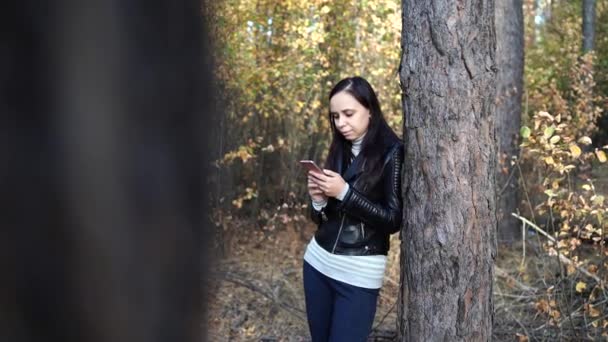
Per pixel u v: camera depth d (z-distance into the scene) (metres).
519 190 5.29
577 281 3.79
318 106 5.71
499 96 5.40
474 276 2.20
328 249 2.41
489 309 2.26
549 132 2.92
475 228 2.18
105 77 0.25
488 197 2.22
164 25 0.27
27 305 0.25
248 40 4.74
